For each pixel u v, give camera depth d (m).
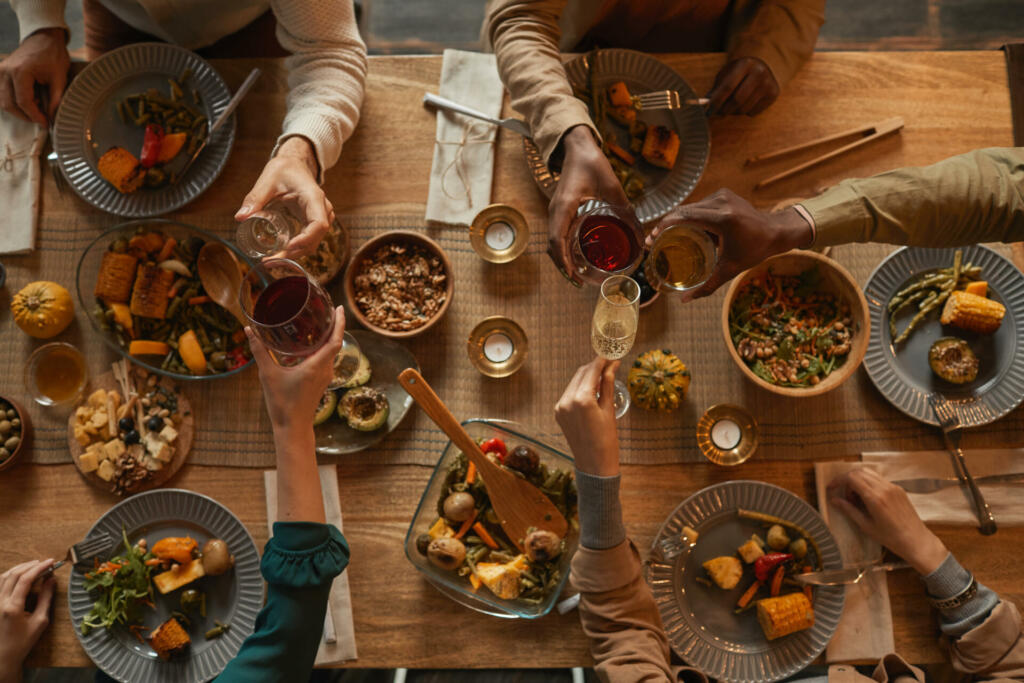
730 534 1.59
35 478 1.63
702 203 1.35
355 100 1.66
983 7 2.82
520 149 1.75
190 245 1.61
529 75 1.54
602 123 1.68
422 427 1.63
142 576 1.52
